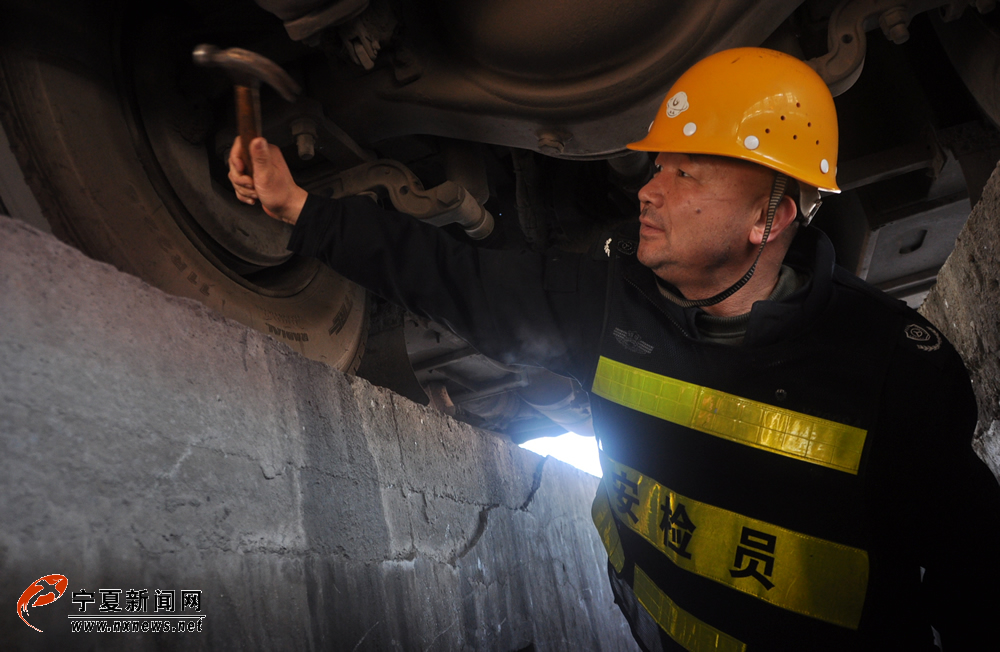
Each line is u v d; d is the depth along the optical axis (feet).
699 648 4.39
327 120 7.93
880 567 4.24
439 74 7.97
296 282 8.86
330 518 4.94
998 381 8.20
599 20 7.27
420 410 7.07
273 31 7.88
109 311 3.49
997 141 11.94
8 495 2.80
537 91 7.82
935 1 8.41
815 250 4.59
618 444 4.74
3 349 2.91
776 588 4.17
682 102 4.79
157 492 3.50
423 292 4.81
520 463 9.63
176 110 7.29
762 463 4.25
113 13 6.86
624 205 12.69
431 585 6.24
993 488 4.05
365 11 7.00
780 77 4.68
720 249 4.45
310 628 4.39
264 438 4.42
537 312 4.92
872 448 4.15
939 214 13.42
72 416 3.14
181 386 3.82
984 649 4.08
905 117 13.82
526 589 8.42
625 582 5.02
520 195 12.60
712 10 7.31
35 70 5.98
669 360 4.57
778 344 4.32
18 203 5.83
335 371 5.61
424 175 11.60
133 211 6.53
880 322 4.32
